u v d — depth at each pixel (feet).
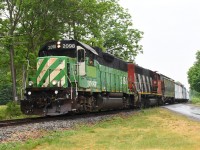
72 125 54.03
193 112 101.60
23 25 100.83
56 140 39.52
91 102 75.25
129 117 73.77
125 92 102.22
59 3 97.66
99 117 69.36
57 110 64.13
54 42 70.79
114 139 40.73
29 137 41.55
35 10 98.02
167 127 53.93
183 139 40.29
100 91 79.41
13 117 81.92
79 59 68.85
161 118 72.43
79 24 110.01
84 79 70.03
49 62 67.46
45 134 44.37
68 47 69.97
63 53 70.33
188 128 52.21
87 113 81.00
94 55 76.48
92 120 63.05
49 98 64.75
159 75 157.89
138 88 117.19
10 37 89.30
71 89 63.77
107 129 50.80
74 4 99.96
